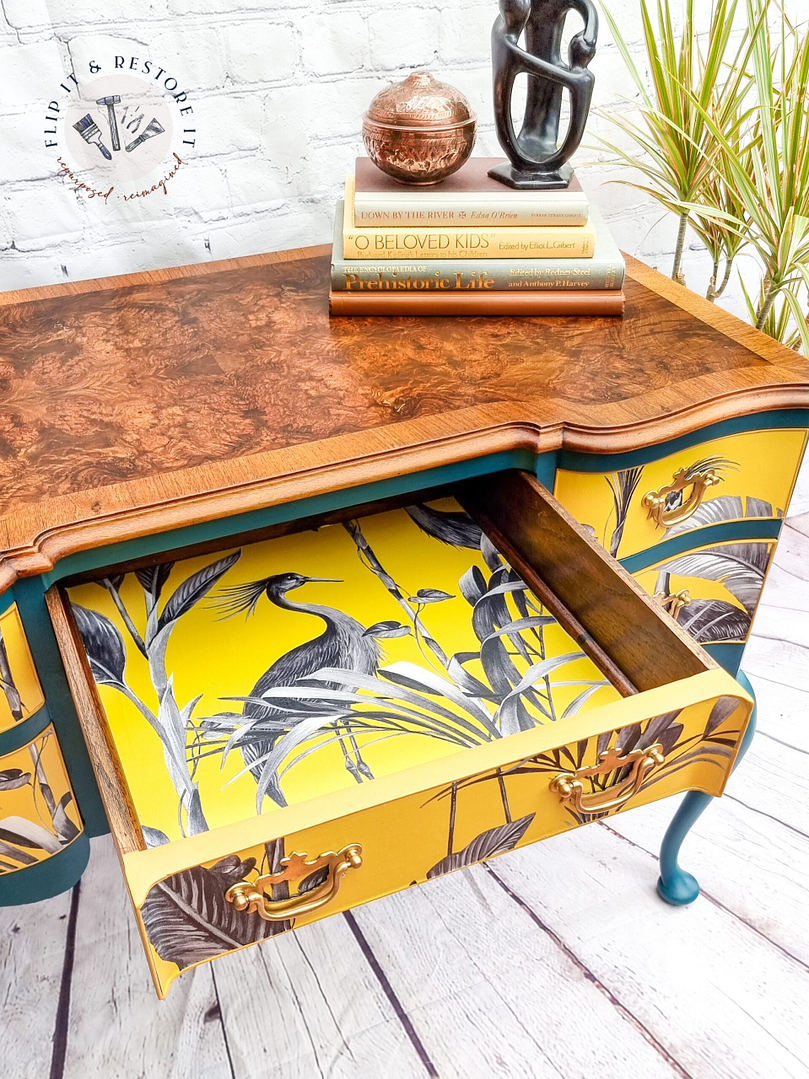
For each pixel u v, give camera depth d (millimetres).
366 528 1005
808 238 1251
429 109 961
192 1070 949
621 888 1118
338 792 608
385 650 841
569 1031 978
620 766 689
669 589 1065
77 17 1006
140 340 1000
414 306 1029
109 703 793
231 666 828
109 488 779
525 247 1000
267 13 1082
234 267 1157
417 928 1080
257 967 1041
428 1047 966
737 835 1176
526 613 878
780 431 956
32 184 1091
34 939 1071
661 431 864
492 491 974
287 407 883
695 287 1604
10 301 1077
